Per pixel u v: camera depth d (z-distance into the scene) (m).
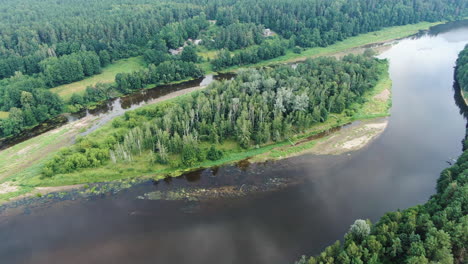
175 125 110.00
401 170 100.25
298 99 118.88
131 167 102.31
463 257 61.47
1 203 90.56
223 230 81.19
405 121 127.50
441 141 114.75
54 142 119.31
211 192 93.19
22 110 133.12
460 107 138.88
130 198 91.94
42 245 78.88
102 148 107.62
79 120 137.25
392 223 67.19
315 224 81.88
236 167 103.06
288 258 73.62
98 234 81.25
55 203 90.75
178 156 106.44
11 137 125.12
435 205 73.50
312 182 96.06
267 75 142.50
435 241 60.31
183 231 81.25
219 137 112.00
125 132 116.88
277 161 105.38
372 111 133.00
